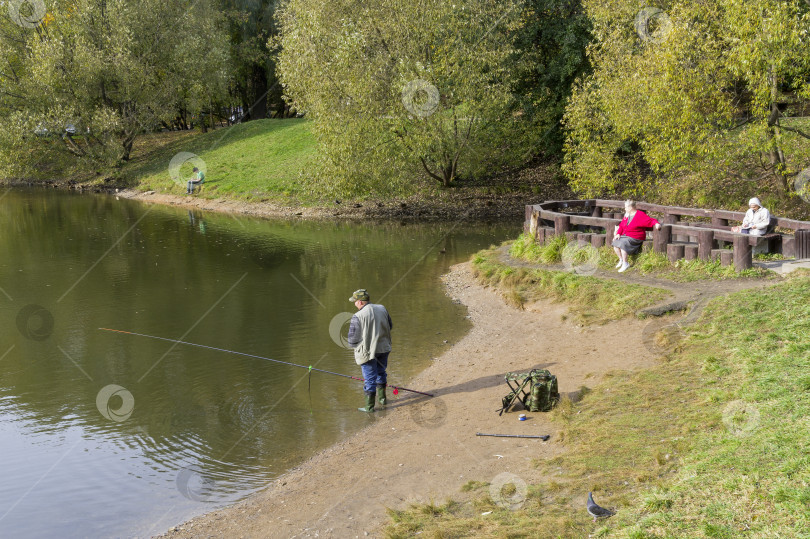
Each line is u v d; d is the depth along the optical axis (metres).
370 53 25.48
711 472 5.39
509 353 10.38
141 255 20.25
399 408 8.62
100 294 15.33
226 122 55.91
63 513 6.28
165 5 39.47
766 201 18.78
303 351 11.05
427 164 30.69
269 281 16.52
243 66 45.97
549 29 30.17
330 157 25.56
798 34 14.37
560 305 12.14
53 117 37.84
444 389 9.18
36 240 23.20
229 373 10.04
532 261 14.99
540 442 7.00
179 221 27.70
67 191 39.75
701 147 16.47
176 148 43.56
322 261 18.95
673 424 6.60
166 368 10.29
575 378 8.73
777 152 18.58
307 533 5.75
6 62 37.16
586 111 21.44
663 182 21.80
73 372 10.15
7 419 8.44
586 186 21.92
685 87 16.53
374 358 8.50
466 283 15.42
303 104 27.53
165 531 5.97
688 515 4.82
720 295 10.10
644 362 8.71
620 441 6.44
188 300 14.70
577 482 5.77
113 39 37.16
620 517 5.02
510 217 26.19
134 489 6.73
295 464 7.24
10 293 15.48
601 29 21.86
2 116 38.47
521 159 31.38
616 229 13.18
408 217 27.00
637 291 11.25
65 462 7.30
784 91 20.73
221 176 35.62
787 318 8.59
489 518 5.40
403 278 16.45
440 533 5.21
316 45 25.36
